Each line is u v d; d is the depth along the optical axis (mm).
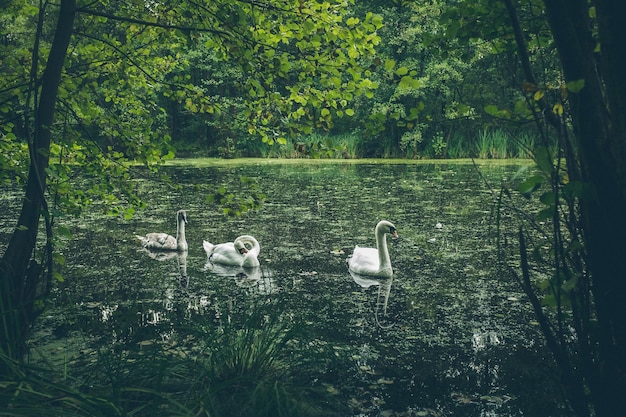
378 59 4484
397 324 6094
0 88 5348
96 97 6215
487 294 7277
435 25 28656
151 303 6836
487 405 4215
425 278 8141
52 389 3314
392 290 7523
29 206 4457
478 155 31109
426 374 4777
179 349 5117
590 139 2373
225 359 4445
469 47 4695
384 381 4617
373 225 12148
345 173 23469
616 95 2301
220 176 22094
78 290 7414
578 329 2635
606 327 2428
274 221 12758
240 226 12266
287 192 17172
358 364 4973
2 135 5523
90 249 10141
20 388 3016
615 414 2416
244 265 8938
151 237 10367
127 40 6043
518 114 2736
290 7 5043
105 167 5980
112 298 7051
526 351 5297
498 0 3875
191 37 5230
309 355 4738
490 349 5359
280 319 6145
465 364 5008
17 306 3939
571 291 2686
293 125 5188
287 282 7988
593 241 2416
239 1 5043
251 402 3805
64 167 5309
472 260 9156
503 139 30078
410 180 20422
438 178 21047
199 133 38844
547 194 2498
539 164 2543
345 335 5734
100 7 5941
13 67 5305
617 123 2316
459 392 4430
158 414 3361
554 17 2389
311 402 4137
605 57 2316
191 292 7406
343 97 5109
